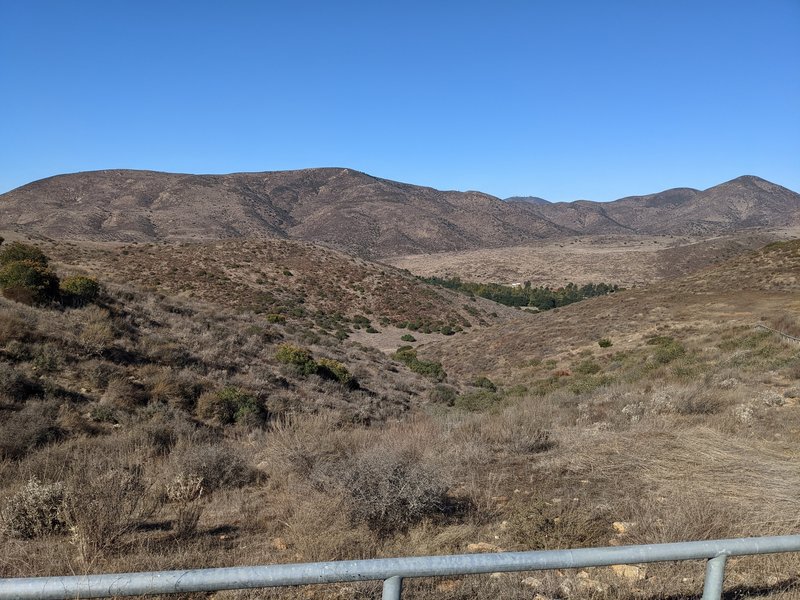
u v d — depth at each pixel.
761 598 3.33
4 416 9.74
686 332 32.38
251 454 8.77
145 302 22.16
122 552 4.29
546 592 3.52
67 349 13.66
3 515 4.93
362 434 9.16
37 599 2.12
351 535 4.62
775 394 10.73
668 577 3.66
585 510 5.10
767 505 5.05
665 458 6.77
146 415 11.73
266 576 2.23
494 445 8.05
